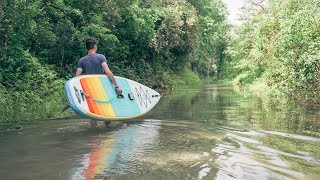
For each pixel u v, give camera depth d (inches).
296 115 307.3
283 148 169.5
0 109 328.2
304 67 429.1
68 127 224.4
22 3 420.5
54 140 181.3
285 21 492.4
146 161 141.6
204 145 174.4
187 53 1207.6
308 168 134.1
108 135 197.2
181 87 999.0
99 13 608.1
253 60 860.6
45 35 481.1
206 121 264.1
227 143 180.2
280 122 262.5
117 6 650.8
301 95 463.2
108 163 137.9
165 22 952.3
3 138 186.4
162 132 210.4
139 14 719.7
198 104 420.2
